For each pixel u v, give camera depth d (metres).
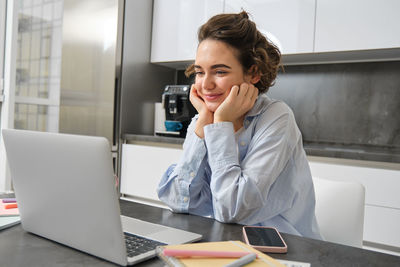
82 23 2.86
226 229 0.81
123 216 0.85
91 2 2.80
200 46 0.98
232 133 0.93
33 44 2.79
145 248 0.63
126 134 2.75
